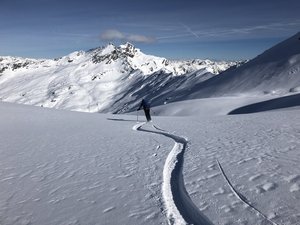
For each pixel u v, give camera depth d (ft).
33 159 38.58
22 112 110.42
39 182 28.68
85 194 24.21
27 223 20.12
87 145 46.09
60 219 20.18
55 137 56.39
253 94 426.51
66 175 30.19
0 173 32.76
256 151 31.99
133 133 57.21
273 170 24.66
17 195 25.61
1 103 142.72
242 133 45.42
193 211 19.08
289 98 230.68
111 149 41.42
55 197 24.30
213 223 17.08
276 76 467.11
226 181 23.25
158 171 28.53
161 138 48.08
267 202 18.88
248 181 22.74
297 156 28.45
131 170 29.73
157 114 303.48
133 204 21.22
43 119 92.94
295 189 20.36
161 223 18.08
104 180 27.32
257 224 16.48
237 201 19.48
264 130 46.32
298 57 495.82
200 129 55.06
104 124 77.66
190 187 22.85
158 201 21.34
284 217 16.87
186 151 35.40
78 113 122.72
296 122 53.06
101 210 20.81
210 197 20.57
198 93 552.00
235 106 277.23
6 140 55.11
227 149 34.42
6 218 21.16
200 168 27.43
